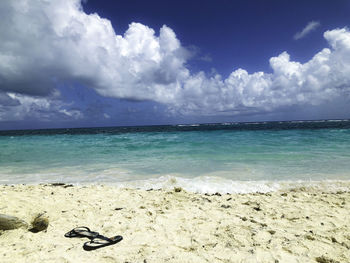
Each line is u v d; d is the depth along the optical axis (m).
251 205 5.29
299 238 3.56
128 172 9.55
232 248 3.28
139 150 16.05
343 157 11.04
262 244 3.38
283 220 4.32
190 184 7.59
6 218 3.88
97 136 32.88
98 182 8.11
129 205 5.38
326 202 5.43
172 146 17.70
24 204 5.21
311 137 20.53
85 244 3.35
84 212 4.88
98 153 15.06
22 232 3.84
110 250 3.26
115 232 3.88
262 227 3.99
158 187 7.38
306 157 11.33
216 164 10.56
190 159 12.00
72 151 16.22
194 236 3.68
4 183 8.27
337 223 4.14
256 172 8.91
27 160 12.84
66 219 4.46
